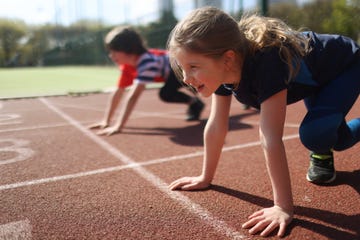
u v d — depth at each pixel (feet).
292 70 4.81
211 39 4.51
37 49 127.03
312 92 5.85
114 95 12.46
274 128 4.76
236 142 9.45
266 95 4.73
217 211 5.40
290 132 10.25
